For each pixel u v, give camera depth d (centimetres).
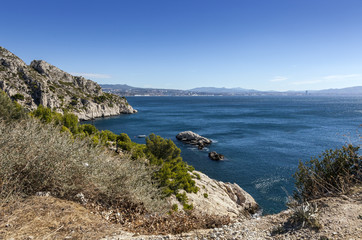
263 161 3797
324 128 6806
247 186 2823
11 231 384
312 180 654
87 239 408
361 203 470
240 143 5138
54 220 445
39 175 538
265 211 2194
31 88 9012
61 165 572
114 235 446
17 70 9731
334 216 433
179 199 1203
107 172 684
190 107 18200
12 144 551
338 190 586
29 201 490
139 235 468
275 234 428
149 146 1633
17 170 532
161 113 13125
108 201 620
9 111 1570
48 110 2123
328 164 691
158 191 973
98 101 11619
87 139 840
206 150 4612
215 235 462
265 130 6812
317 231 396
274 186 2808
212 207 1391
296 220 455
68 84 12431
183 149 4725
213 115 11675
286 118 9888
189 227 576
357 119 9000
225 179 3069
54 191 561
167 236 467
